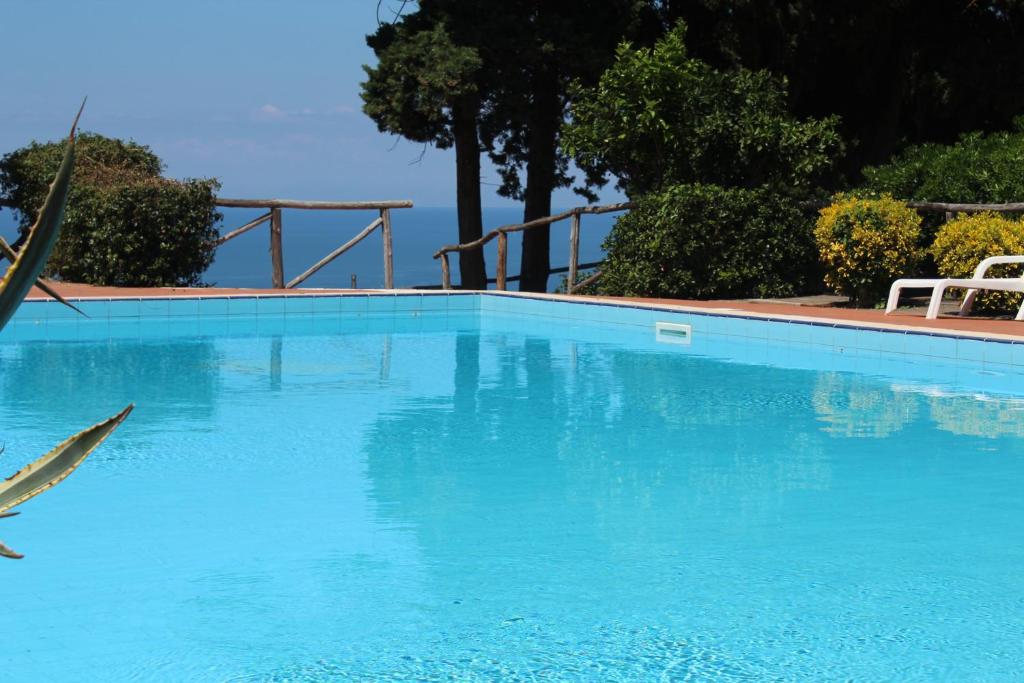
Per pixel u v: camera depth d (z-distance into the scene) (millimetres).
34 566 5188
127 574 5078
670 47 16766
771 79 18109
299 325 15164
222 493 6566
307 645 4230
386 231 17594
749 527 5883
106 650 4180
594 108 17312
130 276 16422
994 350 10891
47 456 1406
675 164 17078
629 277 15977
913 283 13469
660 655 4117
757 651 4160
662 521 6004
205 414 9031
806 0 20875
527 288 24047
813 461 7457
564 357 12430
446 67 19547
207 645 4234
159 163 18438
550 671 3971
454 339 14016
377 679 3902
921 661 4066
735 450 7793
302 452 7676
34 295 14859
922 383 10656
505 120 21781
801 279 16031
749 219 15555
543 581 4992
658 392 10164
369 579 5020
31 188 17453
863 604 4695
